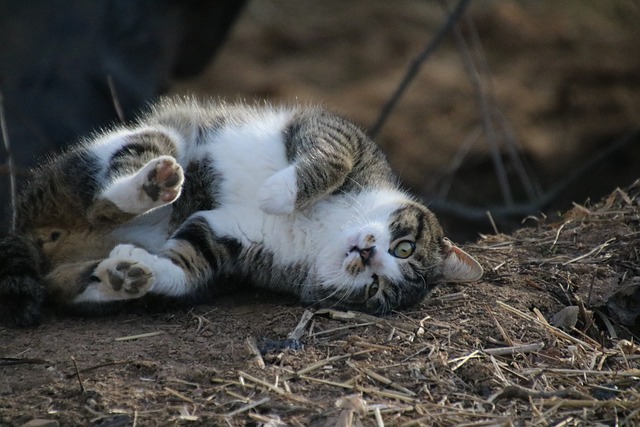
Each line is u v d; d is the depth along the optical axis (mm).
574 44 26703
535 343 7707
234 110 9922
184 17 16203
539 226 10633
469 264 8922
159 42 15617
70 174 8664
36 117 14219
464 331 7812
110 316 8289
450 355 7406
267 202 8359
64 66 14719
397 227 8938
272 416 6480
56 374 7051
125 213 8305
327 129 9250
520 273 9117
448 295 8773
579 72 24719
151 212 8938
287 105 10320
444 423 6465
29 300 8008
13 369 7148
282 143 9164
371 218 8945
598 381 7188
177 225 9156
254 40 27531
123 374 7039
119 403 6625
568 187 17984
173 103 10234
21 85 14500
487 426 6434
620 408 6750
